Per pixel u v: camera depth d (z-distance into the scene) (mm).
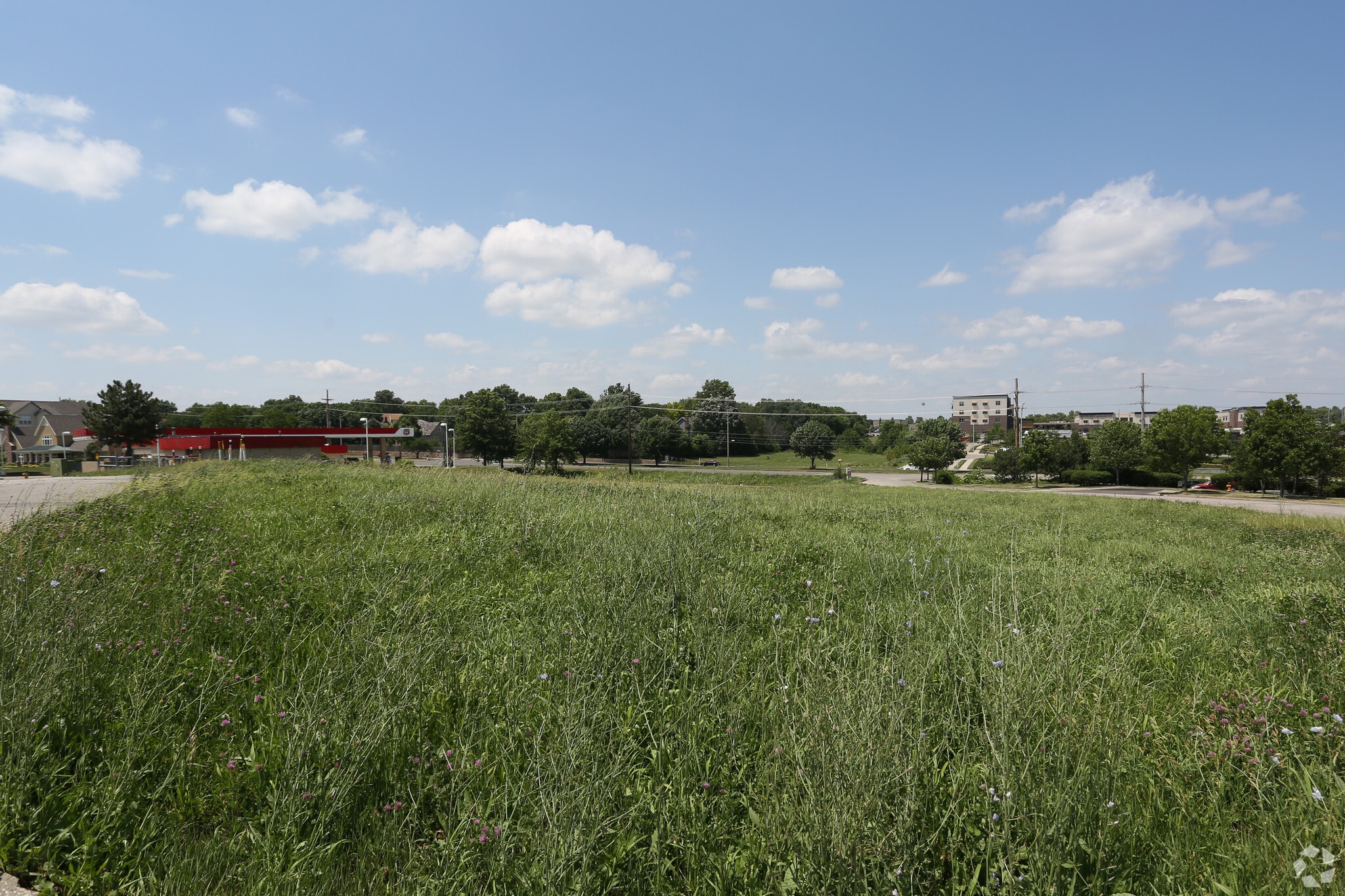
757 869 2430
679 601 5789
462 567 7090
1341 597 6086
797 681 3818
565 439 54969
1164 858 2547
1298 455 40125
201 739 3295
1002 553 9758
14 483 20781
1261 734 3352
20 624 3975
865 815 2359
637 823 2750
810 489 34406
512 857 2475
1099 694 3322
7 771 2750
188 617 4766
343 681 3725
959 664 4094
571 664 4023
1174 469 53938
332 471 18156
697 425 108312
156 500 10812
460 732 3354
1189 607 6746
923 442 65312
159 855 2545
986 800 2623
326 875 2406
